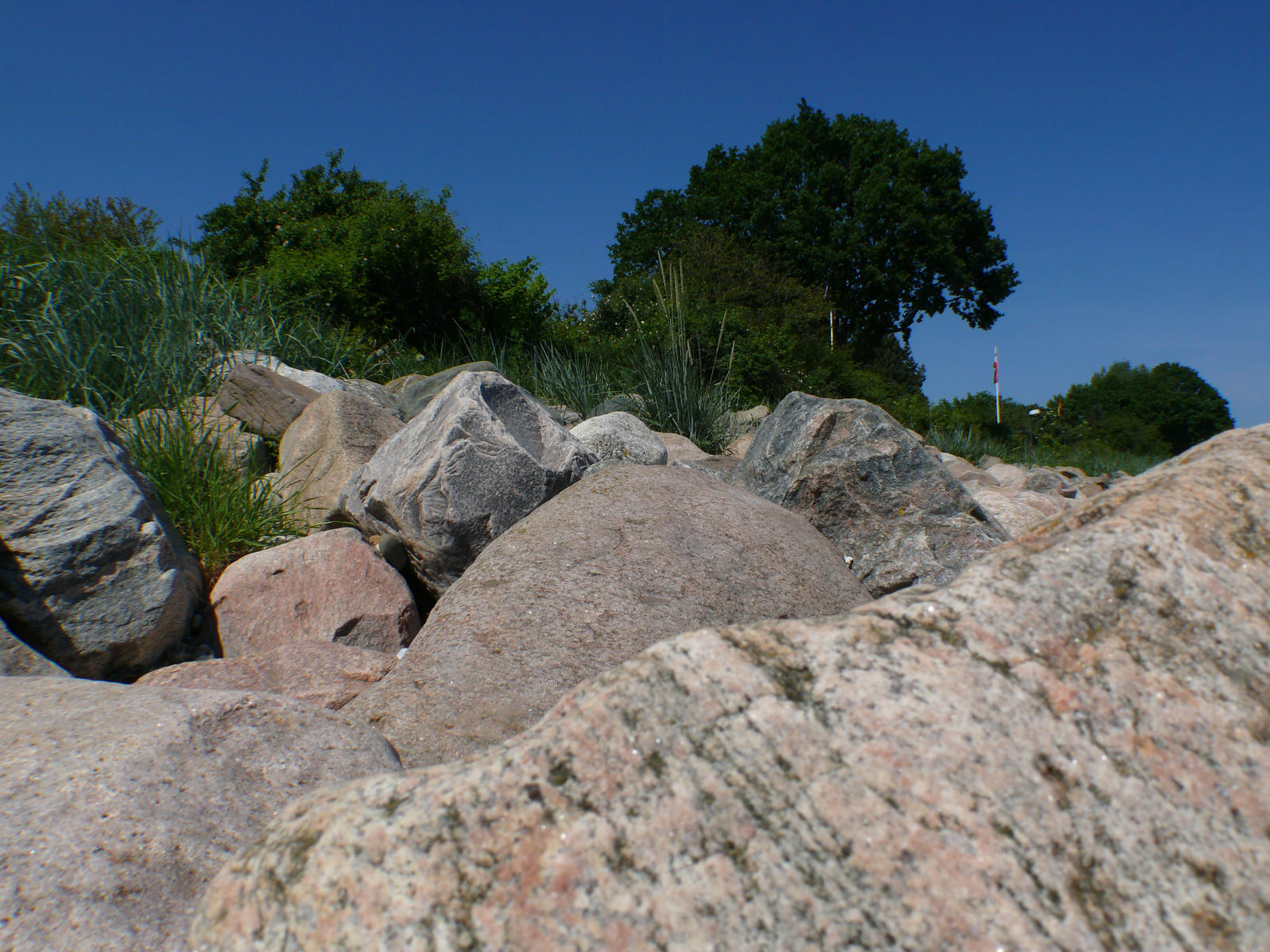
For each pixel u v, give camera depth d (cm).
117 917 180
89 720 229
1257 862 120
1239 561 150
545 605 317
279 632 393
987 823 121
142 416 548
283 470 544
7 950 168
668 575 331
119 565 356
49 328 615
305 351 885
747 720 131
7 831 188
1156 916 115
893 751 127
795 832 121
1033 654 138
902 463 452
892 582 426
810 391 1538
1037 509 622
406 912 117
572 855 119
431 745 284
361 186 1627
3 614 334
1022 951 111
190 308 720
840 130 3194
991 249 3128
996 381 2397
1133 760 127
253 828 214
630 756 129
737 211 3106
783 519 390
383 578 414
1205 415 4941
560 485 450
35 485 350
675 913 114
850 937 112
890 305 3134
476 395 454
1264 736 131
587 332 1655
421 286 1340
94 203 1116
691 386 949
